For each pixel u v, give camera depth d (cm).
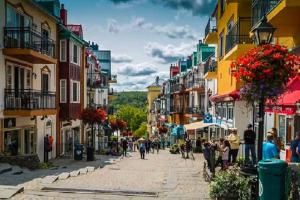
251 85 1050
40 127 2741
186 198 1125
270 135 1262
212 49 5169
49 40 2753
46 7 3008
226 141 1603
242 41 2364
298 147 1323
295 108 1213
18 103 2266
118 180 1536
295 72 1064
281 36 1788
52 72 3000
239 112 2536
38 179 1409
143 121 12988
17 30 2195
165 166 2378
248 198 945
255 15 1872
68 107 3166
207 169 1595
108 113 5916
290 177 872
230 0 2430
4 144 2186
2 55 2145
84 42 3606
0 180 1375
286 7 1324
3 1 2138
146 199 1106
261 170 862
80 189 1215
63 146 3300
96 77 5025
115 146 3972
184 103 6038
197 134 4859
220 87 3175
